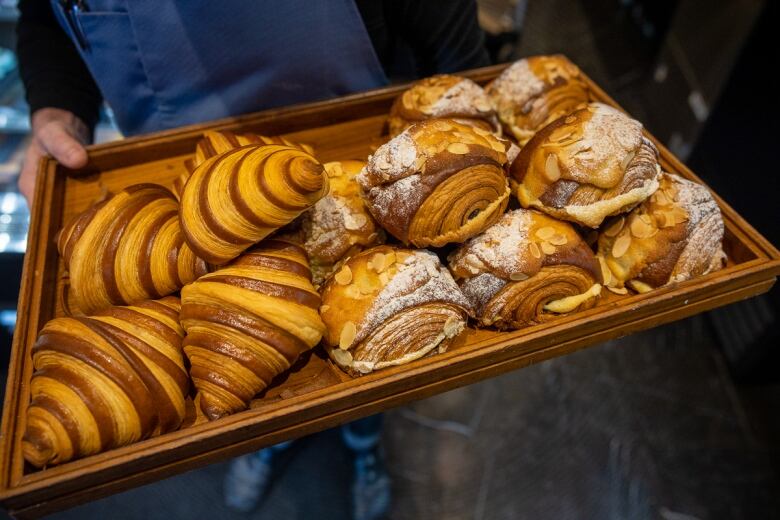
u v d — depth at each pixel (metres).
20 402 1.01
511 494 2.18
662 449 2.30
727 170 2.61
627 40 4.12
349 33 1.46
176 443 0.94
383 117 1.63
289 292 1.02
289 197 1.01
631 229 1.22
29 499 0.89
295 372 1.15
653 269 1.21
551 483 2.21
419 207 1.09
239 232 1.02
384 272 1.10
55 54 1.67
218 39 1.39
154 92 1.51
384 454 2.27
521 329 1.16
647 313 1.19
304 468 2.22
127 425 0.94
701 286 1.19
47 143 1.45
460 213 1.09
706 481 2.22
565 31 4.16
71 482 0.90
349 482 2.19
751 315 2.36
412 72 1.86
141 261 1.10
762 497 2.19
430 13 1.50
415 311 1.08
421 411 2.38
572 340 1.17
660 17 3.88
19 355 1.07
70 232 1.14
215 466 2.17
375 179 1.13
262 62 1.46
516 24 3.96
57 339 0.97
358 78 1.60
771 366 2.36
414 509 2.15
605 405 2.40
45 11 1.66
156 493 2.09
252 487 2.10
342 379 1.13
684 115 3.22
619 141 1.17
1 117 2.21
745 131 2.46
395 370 1.04
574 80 1.50
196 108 1.55
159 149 1.50
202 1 1.31
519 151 1.32
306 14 1.38
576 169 1.14
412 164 1.09
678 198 1.24
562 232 1.17
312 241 1.20
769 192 2.34
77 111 1.67
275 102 1.58
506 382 2.45
